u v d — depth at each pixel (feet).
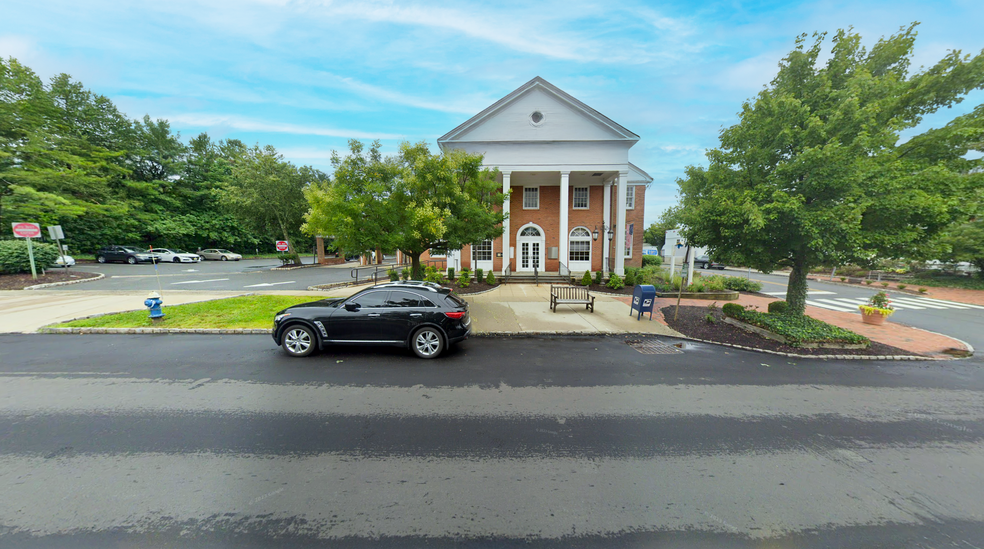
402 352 25.73
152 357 23.91
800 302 32.19
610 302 46.75
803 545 9.10
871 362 25.36
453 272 62.49
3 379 19.94
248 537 9.12
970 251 63.72
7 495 10.55
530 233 74.74
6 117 67.36
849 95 26.48
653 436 14.61
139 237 112.16
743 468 12.51
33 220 72.90
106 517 9.74
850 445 14.23
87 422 15.16
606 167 63.31
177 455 12.80
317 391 18.78
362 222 36.65
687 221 32.91
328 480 11.52
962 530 9.73
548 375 21.72
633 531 9.50
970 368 24.30
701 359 25.31
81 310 36.88
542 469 12.24
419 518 9.89
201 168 136.05
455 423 15.48
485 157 63.67
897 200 24.54
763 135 29.84
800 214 25.82
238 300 42.65
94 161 95.81
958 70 25.59
